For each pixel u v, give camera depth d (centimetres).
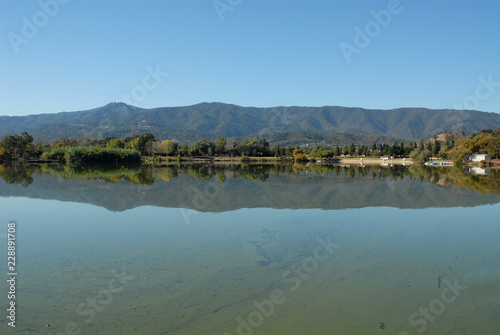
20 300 862
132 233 1486
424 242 1374
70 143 13300
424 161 10019
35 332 722
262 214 1881
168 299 870
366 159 13262
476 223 1695
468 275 1037
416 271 1068
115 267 1087
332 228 1587
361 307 840
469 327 754
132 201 2288
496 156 9056
